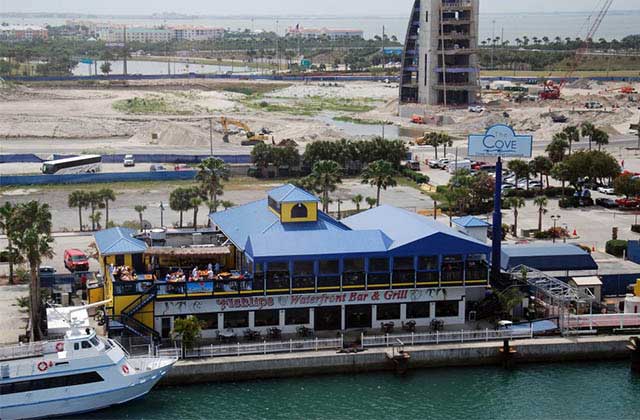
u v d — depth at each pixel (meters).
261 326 93.25
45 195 174.12
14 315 98.12
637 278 110.44
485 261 99.38
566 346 92.81
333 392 84.88
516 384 87.75
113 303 88.94
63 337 87.25
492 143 106.00
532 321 97.19
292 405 81.88
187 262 99.44
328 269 94.50
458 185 162.62
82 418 78.06
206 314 91.69
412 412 81.25
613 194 171.00
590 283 106.00
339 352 88.94
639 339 91.19
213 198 147.00
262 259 91.38
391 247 95.00
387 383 87.12
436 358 90.31
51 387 76.56
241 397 83.25
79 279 108.19
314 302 93.88
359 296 94.75
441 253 95.25
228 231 104.88
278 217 102.25
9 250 106.00
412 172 195.62
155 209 160.50
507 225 147.25
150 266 98.56
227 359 86.75
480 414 81.06
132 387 79.31
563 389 86.81
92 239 135.12
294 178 197.00
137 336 87.44
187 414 79.38
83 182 187.75
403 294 95.69
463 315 97.81
